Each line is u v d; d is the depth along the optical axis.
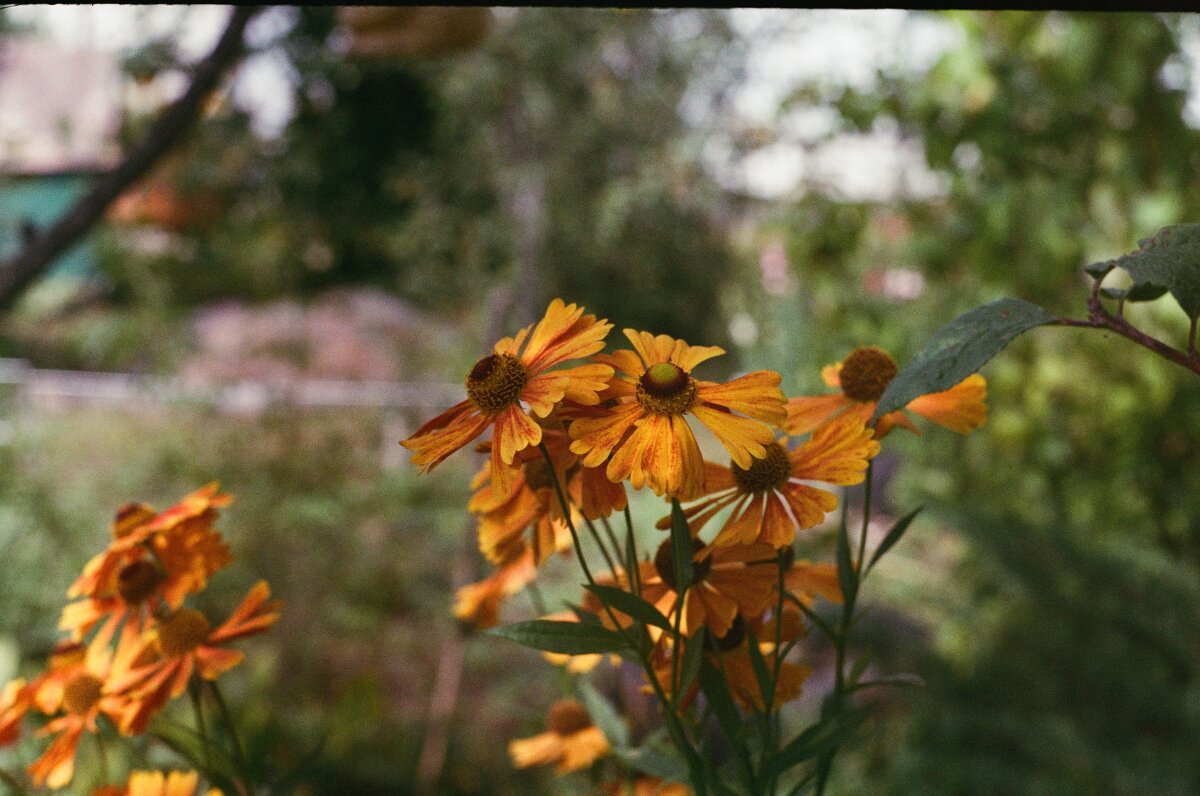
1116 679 1.14
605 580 0.41
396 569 2.22
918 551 1.68
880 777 1.25
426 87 3.92
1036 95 1.55
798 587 0.38
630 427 0.33
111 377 3.21
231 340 3.39
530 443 0.32
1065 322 0.30
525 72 3.33
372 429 2.85
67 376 3.20
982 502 1.58
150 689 0.42
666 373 0.33
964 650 1.32
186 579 0.44
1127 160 1.53
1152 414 1.48
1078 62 1.49
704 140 3.52
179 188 1.69
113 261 2.68
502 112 3.44
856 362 0.39
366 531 2.37
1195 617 1.23
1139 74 1.46
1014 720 1.12
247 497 2.31
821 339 1.64
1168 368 1.47
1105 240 1.58
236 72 1.10
